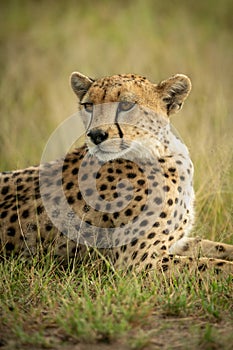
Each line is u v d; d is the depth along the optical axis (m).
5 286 10.51
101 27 28.92
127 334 9.01
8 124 19.36
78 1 31.94
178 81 12.23
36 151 17.88
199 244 12.45
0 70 25.66
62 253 11.95
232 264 11.16
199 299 10.16
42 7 32.56
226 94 20.84
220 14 29.94
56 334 9.06
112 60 24.89
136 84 11.97
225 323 9.48
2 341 8.84
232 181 14.22
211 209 13.82
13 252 11.95
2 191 12.28
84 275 10.60
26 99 22.22
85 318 9.29
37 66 25.52
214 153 14.38
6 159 17.20
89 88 12.31
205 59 24.91
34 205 11.98
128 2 31.14
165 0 30.44
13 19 32.03
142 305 9.62
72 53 26.27
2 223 11.98
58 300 10.11
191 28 28.17
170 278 10.76
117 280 10.55
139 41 26.56
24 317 9.55
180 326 9.34
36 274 11.10
